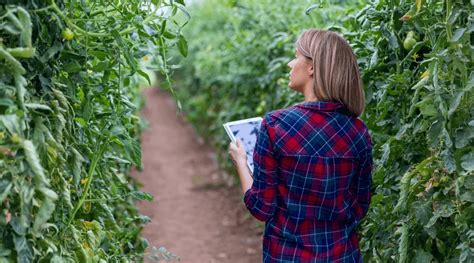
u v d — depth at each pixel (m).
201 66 8.73
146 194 2.72
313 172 2.23
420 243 2.60
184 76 12.71
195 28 9.82
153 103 15.67
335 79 2.26
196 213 6.46
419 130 2.54
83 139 2.46
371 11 2.82
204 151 9.72
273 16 5.29
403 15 2.73
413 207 2.46
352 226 2.36
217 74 8.20
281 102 5.16
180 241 5.57
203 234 5.78
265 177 2.25
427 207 2.43
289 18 4.90
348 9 3.62
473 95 2.22
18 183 1.79
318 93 2.29
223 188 7.41
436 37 2.49
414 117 2.71
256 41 5.64
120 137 2.53
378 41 2.83
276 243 2.29
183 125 12.16
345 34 3.05
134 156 2.55
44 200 1.78
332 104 2.28
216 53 7.70
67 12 2.24
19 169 1.79
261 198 2.25
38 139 1.88
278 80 4.80
